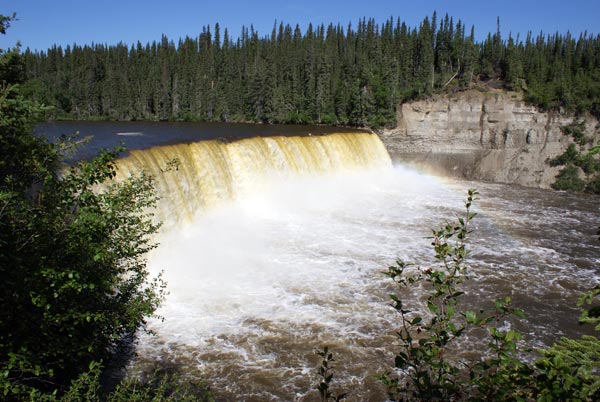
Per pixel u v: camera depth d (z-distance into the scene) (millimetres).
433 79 76750
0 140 9195
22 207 9031
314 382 16391
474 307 22094
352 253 27875
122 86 85375
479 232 34281
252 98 81625
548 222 38500
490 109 63719
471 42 81312
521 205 45156
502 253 29641
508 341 5309
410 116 67625
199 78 87438
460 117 65312
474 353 18000
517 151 62406
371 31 109312
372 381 16469
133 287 13562
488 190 52844
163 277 23547
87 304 11352
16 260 8602
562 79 66312
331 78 80812
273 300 21812
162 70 94375
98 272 10930
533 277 25812
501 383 5445
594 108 60438
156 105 86250
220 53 106375
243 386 16094
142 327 18797
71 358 10797
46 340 9836
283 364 17297
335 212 36750
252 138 37188
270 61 93938
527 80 69562
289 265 25781
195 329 19234
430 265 26188
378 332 19328
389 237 31281
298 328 19547
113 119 84000
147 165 26016
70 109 84750
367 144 52406
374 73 81812
